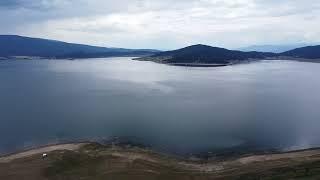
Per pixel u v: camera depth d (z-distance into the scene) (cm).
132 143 8675
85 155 7481
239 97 16238
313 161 7212
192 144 8662
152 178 6488
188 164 7200
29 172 6694
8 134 9612
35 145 8619
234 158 7612
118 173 6631
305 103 14612
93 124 10656
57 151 7731
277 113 12525
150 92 17738
